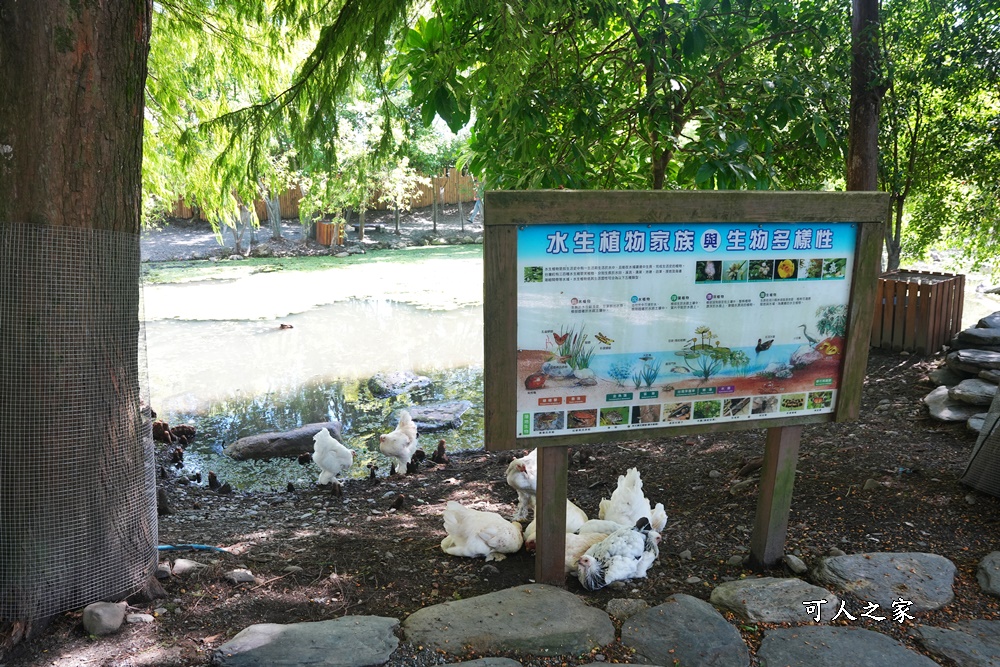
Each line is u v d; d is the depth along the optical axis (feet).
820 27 21.52
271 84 24.61
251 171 19.71
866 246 11.90
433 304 58.65
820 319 12.09
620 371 11.34
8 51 9.77
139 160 11.16
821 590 11.75
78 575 10.65
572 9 18.10
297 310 55.88
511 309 10.64
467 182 121.49
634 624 10.90
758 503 13.08
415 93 17.38
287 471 23.80
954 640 10.53
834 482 16.71
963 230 31.32
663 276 11.20
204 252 90.99
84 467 10.57
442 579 12.87
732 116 20.70
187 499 19.92
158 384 35.12
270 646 9.90
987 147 27.14
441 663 9.85
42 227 9.99
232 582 12.20
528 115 18.60
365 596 12.06
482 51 17.49
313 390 34.09
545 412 11.16
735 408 12.02
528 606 11.19
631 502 14.39
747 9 20.56
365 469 23.73
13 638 9.92
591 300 10.98
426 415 29.43
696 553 14.11
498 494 19.84
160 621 10.80
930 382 23.65
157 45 23.52
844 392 12.39
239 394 33.40
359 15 16.21
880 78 20.71
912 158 29.01
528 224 10.42
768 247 11.59
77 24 9.92
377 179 87.30
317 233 98.89
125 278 10.94
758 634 10.85
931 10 25.71
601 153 22.45
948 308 27.02
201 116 25.68
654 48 19.22
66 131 10.02
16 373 10.09
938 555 13.04
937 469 16.92
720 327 11.64
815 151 23.52
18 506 10.23
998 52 25.00
